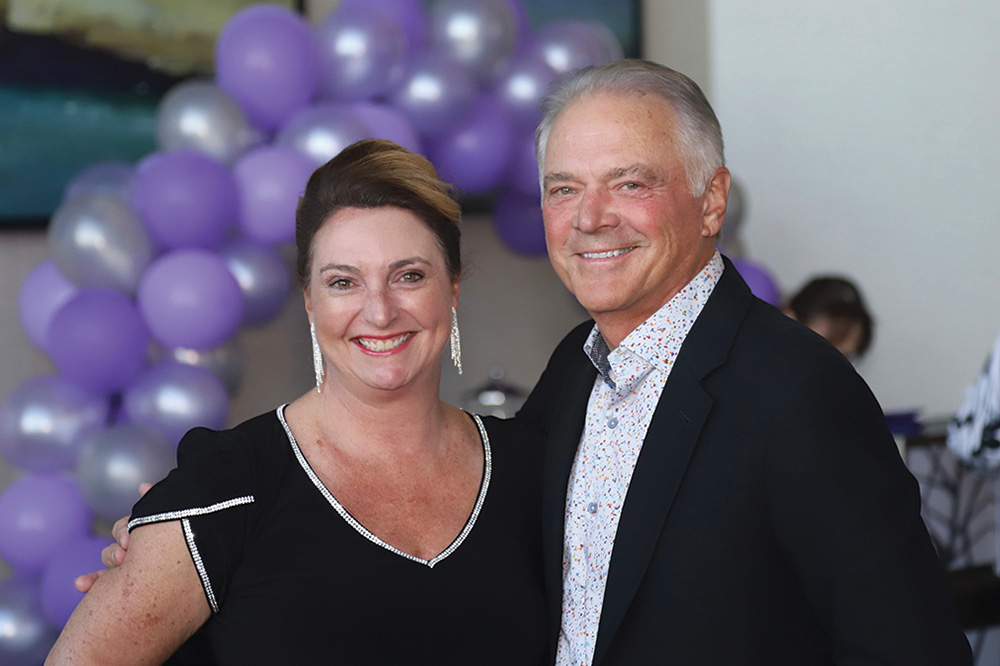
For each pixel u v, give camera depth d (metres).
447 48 3.46
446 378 4.57
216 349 3.25
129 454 2.85
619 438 1.54
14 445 3.08
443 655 1.52
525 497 1.69
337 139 3.12
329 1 4.29
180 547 1.44
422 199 1.59
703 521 1.39
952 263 5.15
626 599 1.41
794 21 4.93
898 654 1.27
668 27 4.81
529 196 3.90
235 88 3.21
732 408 1.41
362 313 1.55
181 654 1.50
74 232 2.97
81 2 3.89
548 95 1.59
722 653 1.37
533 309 4.70
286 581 1.48
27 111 3.85
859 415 1.35
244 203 3.10
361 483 1.58
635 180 1.48
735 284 1.56
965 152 5.12
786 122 4.95
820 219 5.00
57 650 1.42
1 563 3.87
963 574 3.07
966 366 5.20
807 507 1.32
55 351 2.97
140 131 4.00
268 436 1.60
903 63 5.03
